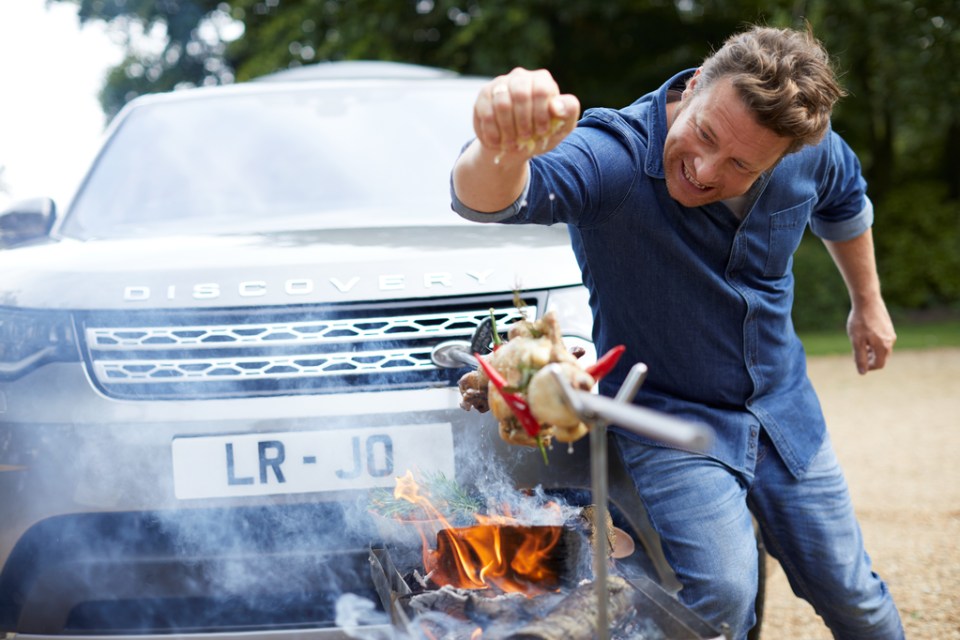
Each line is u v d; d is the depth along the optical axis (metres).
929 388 8.80
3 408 2.31
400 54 13.10
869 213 2.56
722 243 2.07
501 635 1.71
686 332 2.12
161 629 2.25
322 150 3.40
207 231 2.90
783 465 2.25
